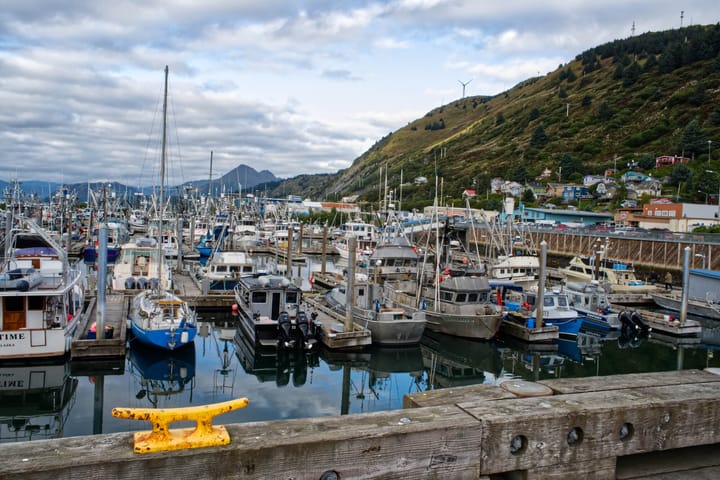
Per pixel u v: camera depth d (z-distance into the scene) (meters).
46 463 3.65
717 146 107.56
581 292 36.81
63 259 23.30
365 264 49.38
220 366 23.75
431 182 148.38
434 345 28.84
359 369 24.62
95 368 21.84
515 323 30.77
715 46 152.25
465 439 4.69
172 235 66.06
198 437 4.01
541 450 4.94
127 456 3.80
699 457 5.79
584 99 167.50
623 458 5.72
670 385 6.05
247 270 40.78
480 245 75.50
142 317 25.09
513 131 176.50
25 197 87.69
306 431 4.38
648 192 95.94
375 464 4.41
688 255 32.97
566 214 92.38
